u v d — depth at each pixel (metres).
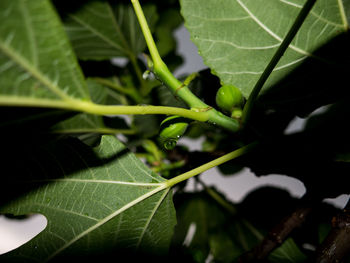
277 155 0.21
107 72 0.31
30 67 0.12
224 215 0.33
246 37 0.18
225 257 0.31
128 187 0.19
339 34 0.18
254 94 0.16
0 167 0.17
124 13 0.25
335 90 0.19
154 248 0.20
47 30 0.12
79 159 0.18
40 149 0.17
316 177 0.21
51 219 0.18
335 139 0.19
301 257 0.23
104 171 0.18
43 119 0.14
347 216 0.18
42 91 0.13
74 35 0.26
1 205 0.17
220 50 0.19
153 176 0.19
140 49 0.29
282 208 0.31
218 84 0.24
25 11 0.11
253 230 0.31
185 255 0.25
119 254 0.19
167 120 0.17
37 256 0.18
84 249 0.18
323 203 0.28
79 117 0.24
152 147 0.29
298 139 0.20
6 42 0.11
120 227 0.19
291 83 0.19
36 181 0.17
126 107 0.14
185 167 0.26
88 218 0.18
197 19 0.18
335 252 0.18
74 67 0.13
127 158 0.19
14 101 0.13
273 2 0.18
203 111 0.16
